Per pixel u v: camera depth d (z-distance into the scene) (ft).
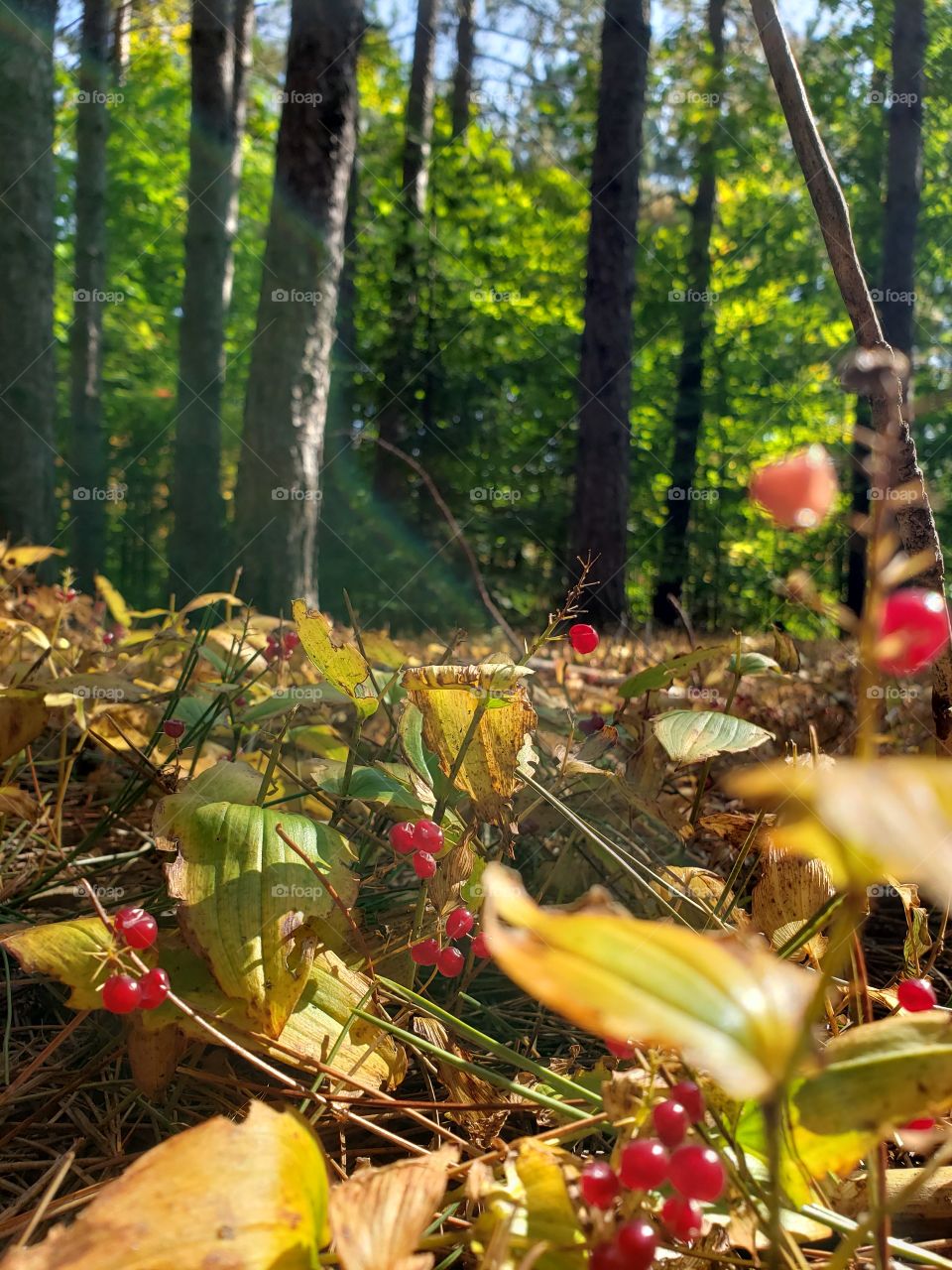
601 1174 0.43
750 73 7.06
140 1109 0.75
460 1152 0.66
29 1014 0.89
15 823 1.28
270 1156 0.45
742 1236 0.50
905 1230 0.57
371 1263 0.41
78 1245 0.41
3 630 1.41
